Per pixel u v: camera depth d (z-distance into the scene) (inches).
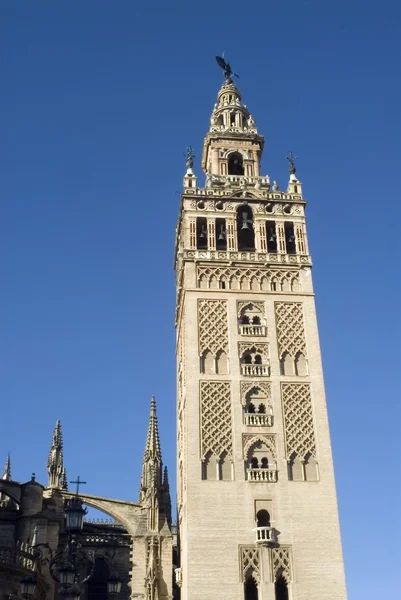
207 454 2519.7
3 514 2723.9
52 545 2650.1
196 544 2357.3
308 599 2319.1
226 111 3494.1
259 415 2596.0
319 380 2682.1
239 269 2881.4
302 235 2994.6
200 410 2591.0
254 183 3120.1
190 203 3006.9
